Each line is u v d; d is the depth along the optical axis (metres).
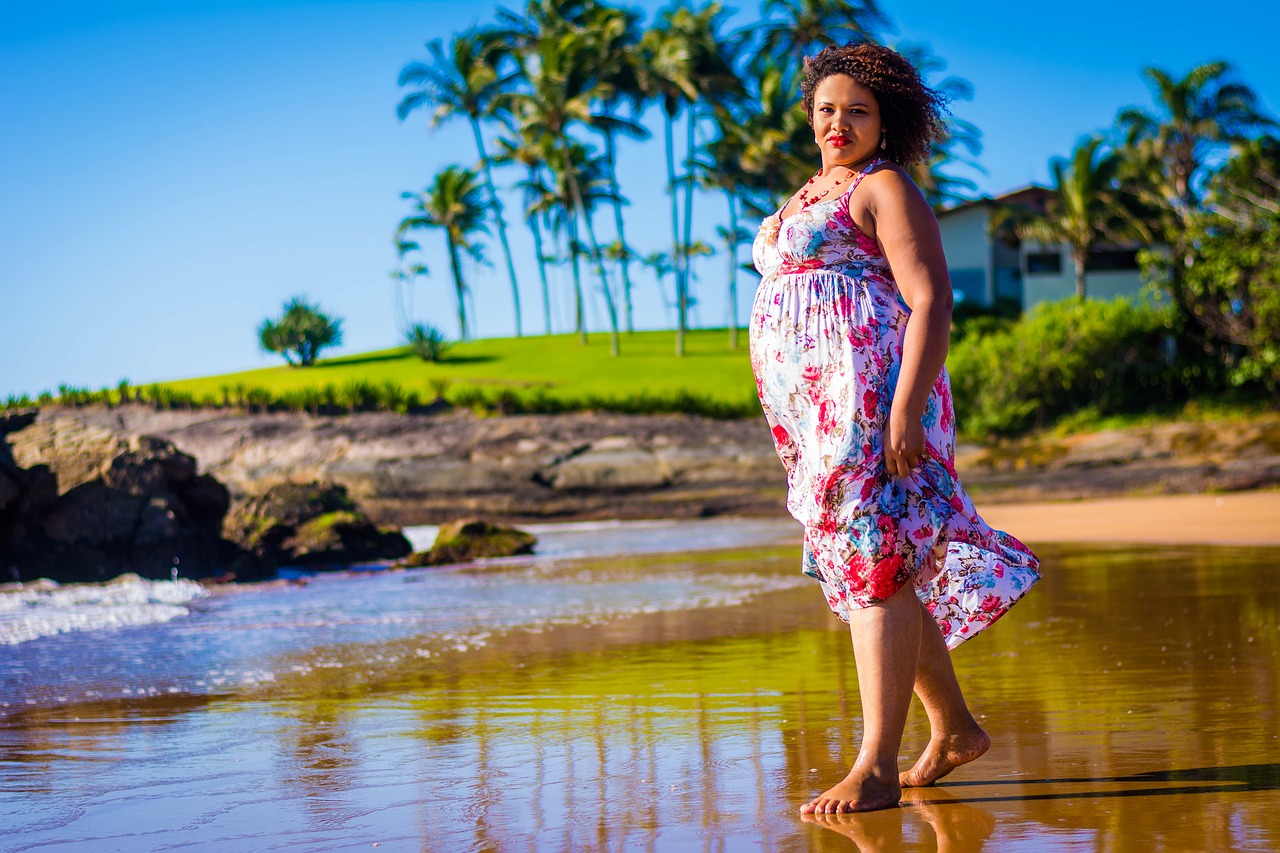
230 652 5.61
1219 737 2.64
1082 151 36.62
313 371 47.25
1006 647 4.44
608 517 27.05
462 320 59.09
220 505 14.26
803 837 1.99
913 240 2.36
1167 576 7.34
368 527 15.18
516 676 4.35
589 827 2.11
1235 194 29.19
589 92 45.81
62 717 3.72
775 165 42.72
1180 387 30.81
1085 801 2.13
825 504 2.37
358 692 4.08
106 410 33.06
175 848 2.08
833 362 2.39
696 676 4.13
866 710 2.29
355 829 2.16
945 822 2.04
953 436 2.44
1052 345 31.20
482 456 29.98
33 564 12.26
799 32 43.25
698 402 34.19
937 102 2.59
